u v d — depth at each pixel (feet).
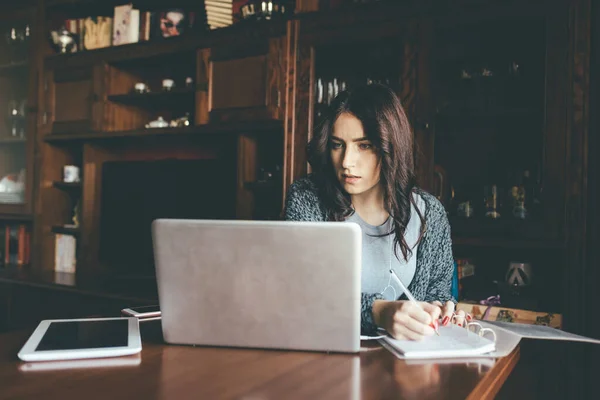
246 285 3.01
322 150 4.39
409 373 2.70
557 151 6.30
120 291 9.04
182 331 3.13
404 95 7.15
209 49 8.80
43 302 9.76
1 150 11.41
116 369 2.70
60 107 10.61
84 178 10.59
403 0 7.15
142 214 10.14
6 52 11.25
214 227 2.97
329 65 7.83
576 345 6.10
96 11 11.05
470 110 6.88
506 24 6.66
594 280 6.39
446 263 4.62
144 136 9.66
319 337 3.02
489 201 6.88
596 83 6.51
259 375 2.64
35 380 2.51
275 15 8.43
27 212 10.94
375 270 4.49
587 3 6.15
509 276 6.76
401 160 4.21
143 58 9.69
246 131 8.55
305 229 2.88
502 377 2.97
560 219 6.28
